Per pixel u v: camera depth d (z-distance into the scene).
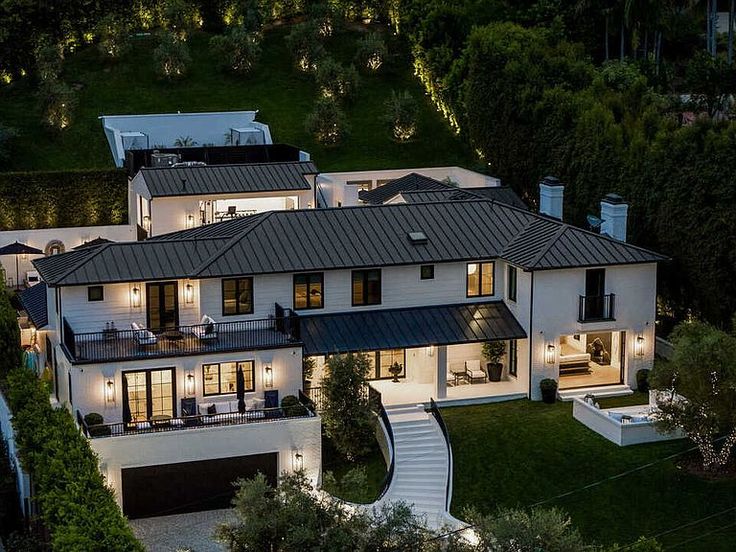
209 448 44.06
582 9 86.94
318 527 33.31
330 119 82.12
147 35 92.81
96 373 44.62
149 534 42.28
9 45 90.38
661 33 86.56
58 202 73.50
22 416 41.97
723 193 53.72
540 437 47.47
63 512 35.03
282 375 47.09
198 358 45.72
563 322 51.34
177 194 65.50
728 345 43.19
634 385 52.47
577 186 65.00
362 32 95.38
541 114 69.50
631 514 42.09
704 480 43.78
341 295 51.03
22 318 58.81
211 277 48.28
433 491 43.91
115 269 47.81
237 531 33.81
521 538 31.91
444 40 88.44
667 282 57.34
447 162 81.69
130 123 81.50
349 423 45.97
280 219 52.75
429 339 50.19
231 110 85.38
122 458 43.09
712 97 75.19
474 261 52.22
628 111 67.94
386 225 53.38
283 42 93.62
